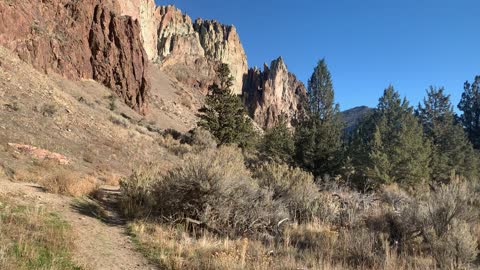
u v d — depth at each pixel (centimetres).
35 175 1096
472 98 7531
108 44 5025
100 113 2981
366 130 5509
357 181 2531
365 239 735
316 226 936
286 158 2600
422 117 6312
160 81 8900
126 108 4578
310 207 1058
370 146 3500
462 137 5275
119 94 4900
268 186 1114
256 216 883
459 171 4366
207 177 853
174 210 870
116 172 1633
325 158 2492
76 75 4278
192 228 829
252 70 18625
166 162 2255
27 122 1694
